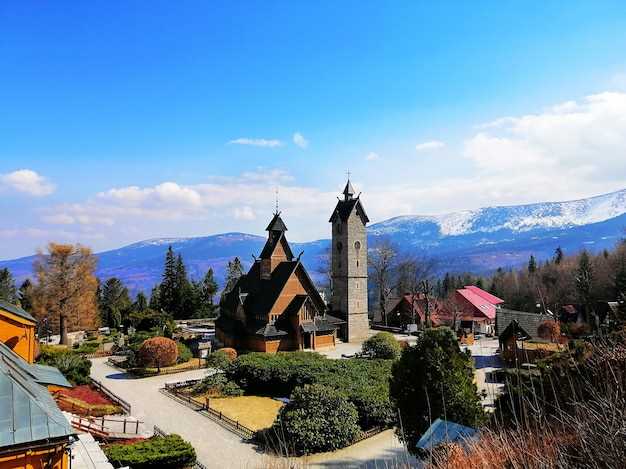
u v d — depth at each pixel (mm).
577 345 10539
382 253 87688
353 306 65875
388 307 91750
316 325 58250
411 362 19531
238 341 57344
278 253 61938
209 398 36312
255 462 23203
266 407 34031
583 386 8234
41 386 17250
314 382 33656
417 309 86125
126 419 30406
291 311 57125
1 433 12602
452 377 18547
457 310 79750
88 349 57406
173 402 35406
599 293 46469
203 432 28188
